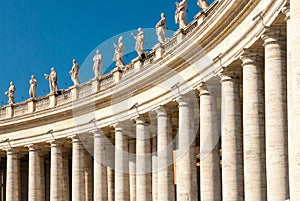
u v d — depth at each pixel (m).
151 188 61.84
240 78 45.62
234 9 41.72
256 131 40.59
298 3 31.78
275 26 37.16
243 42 41.25
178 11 56.66
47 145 76.19
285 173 36.56
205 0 52.09
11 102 80.81
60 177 73.88
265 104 38.03
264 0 38.16
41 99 77.25
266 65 37.62
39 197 76.19
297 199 31.33
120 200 64.25
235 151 44.03
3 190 86.44
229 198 43.78
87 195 72.69
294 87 31.62
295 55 31.67
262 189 40.19
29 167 76.38
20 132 77.75
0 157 85.50
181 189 52.56
